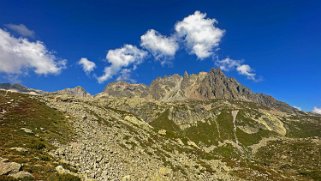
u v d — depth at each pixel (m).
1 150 29.34
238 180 60.16
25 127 41.47
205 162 66.69
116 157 43.59
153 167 47.34
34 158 29.31
